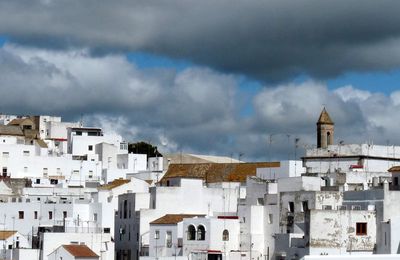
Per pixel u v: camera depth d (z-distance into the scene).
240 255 199.75
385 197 182.88
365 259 117.44
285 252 189.75
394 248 176.75
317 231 182.38
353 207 190.75
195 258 198.12
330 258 117.75
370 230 183.38
